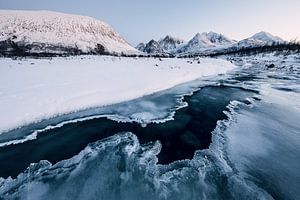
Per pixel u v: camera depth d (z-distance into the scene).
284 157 7.21
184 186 5.79
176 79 20.94
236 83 22.06
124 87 15.12
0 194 5.51
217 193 5.56
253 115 11.43
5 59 25.23
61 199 5.36
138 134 8.93
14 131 8.31
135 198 5.39
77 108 10.88
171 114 11.41
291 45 93.00
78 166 6.62
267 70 38.31
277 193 5.57
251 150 7.64
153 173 6.32
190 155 7.40
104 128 9.31
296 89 18.69
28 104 10.05
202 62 40.47
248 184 5.85
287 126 9.87
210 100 14.66
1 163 6.73
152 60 36.09
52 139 8.18
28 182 5.94
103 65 24.17
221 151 7.58
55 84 13.98
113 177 6.12
